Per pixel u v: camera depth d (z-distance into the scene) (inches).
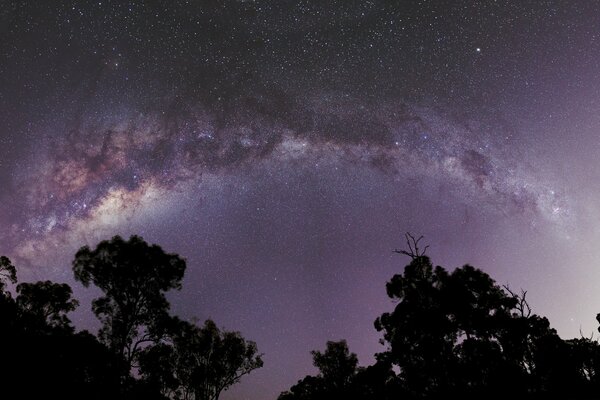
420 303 1081.4
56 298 1029.8
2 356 880.9
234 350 1505.9
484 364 1010.7
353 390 1491.1
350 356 1676.9
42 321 991.6
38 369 895.1
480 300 1057.5
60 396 906.1
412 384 1091.3
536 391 995.3
